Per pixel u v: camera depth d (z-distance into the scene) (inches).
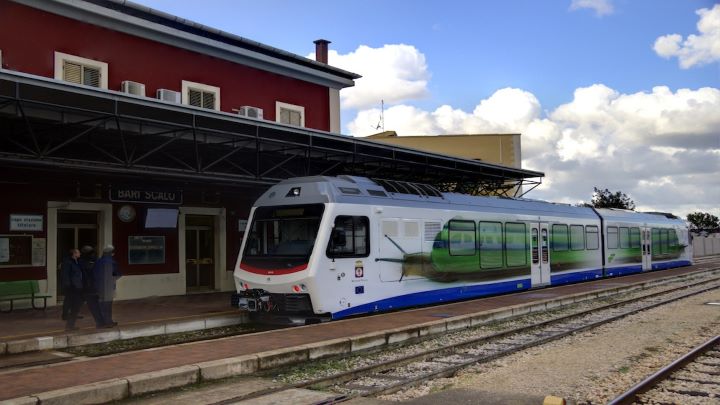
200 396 305.1
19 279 616.4
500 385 334.3
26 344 425.1
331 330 465.1
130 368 333.1
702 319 591.8
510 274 773.9
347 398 305.4
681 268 1382.9
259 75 858.8
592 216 1025.5
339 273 530.3
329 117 954.7
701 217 3730.3
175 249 756.0
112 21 694.5
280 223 555.8
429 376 354.3
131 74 716.7
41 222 636.1
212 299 709.9
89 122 523.8
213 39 787.4
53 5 647.8
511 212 794.2
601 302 748.6
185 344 407.5
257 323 576.7
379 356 420.2
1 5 615.2
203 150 668.7
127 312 589.6
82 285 485.1
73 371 327.3
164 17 729.0
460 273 681.0
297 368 375.6
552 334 507.5
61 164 496.4
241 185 676.1
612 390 319.6
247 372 354.0
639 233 1190.9
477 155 1656.0
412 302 608.7
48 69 645.9
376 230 573.3
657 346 452.4
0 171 607.8
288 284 518.3
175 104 510.0
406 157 784.9
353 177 588.1
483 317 560.1
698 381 339.6
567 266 919.0
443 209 666.2
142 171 546.6
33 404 266.8
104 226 688.4
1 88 433.1
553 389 323.3
